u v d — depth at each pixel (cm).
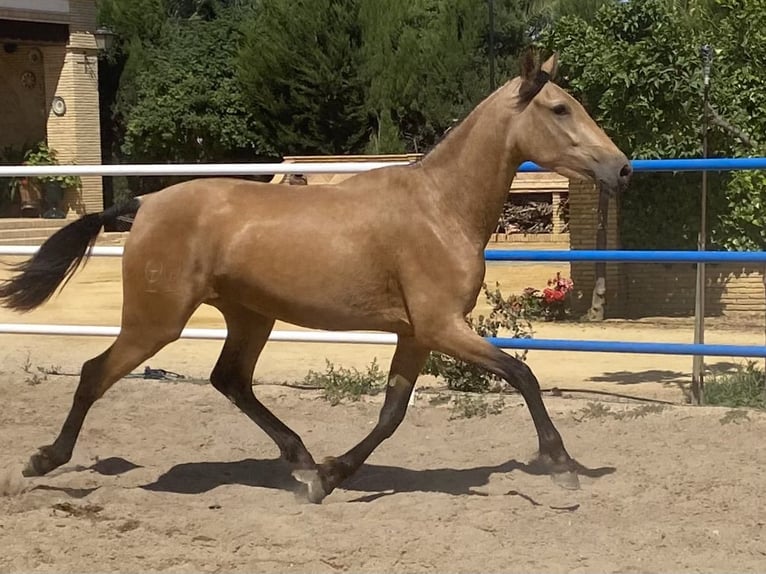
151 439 721
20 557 461
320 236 539
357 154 2925
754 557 469
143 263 551
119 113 3053
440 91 2870
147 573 445
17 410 802
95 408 804
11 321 1314
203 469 645
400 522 516
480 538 491
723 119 1204
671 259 727
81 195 2556
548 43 1353
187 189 559
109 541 484
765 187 966
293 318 553
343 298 542
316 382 866
